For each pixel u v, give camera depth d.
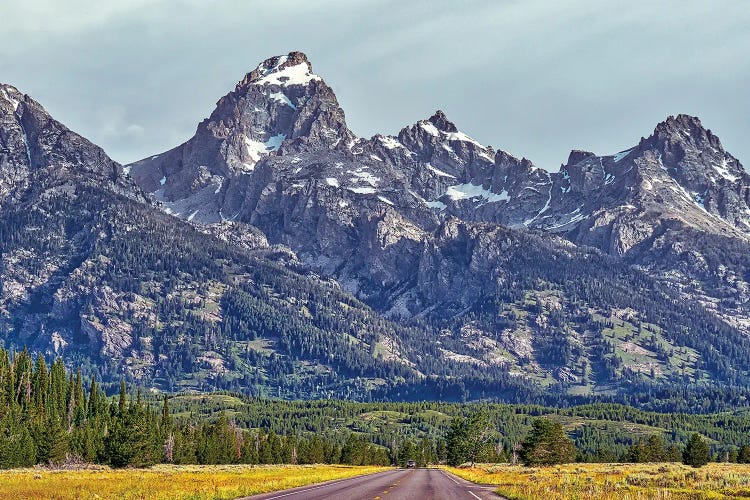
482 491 178.25
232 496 148.75
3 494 157.12
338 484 199.12
